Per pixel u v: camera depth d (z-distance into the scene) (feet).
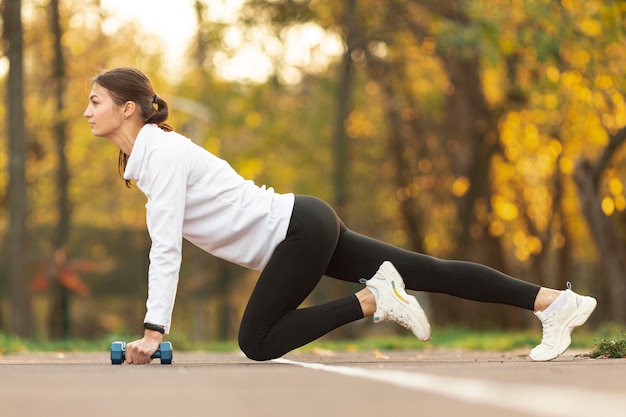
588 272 121.90
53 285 80.28
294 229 18.31
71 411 9.67
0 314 105.60
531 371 14.28
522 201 94.53
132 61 92.84
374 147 103.71
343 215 90.22
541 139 78.13
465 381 12.39
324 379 13.12
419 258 18.81
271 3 89.81
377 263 18.88
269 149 112.16
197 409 9.67
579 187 66.64
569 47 60.64
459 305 89.76
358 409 9.43
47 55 86.53
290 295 18.35
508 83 74.08
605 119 65.05
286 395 10.95
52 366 17.40
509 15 63.00
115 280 125.18
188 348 39.83
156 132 18.65
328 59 96.84
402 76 91.56
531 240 95.09
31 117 87.86
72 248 122.31
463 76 82.58
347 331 93.56
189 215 18.66
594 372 14.07
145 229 121.39
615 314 66.13
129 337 39.19
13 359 25.08
